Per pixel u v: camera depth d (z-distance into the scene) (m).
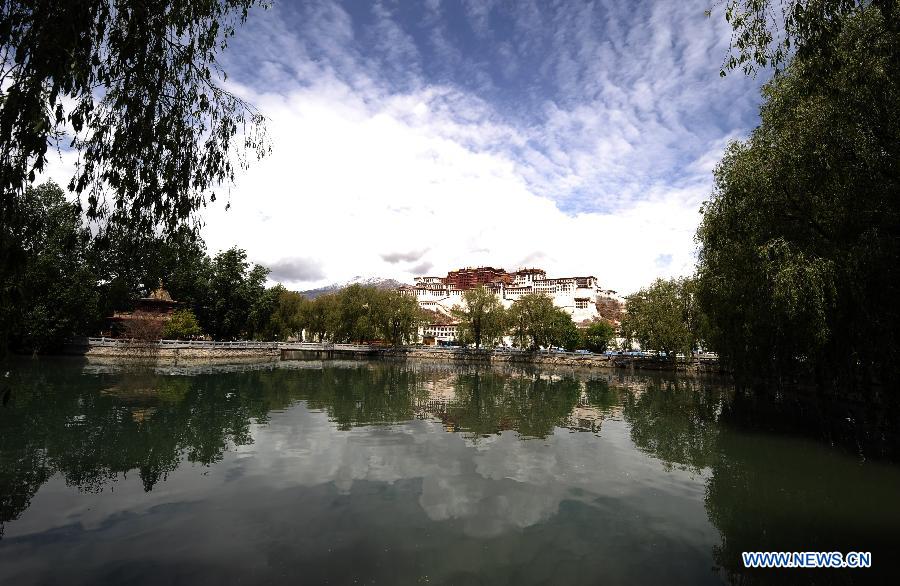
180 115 9.23
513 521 12.71
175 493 14.46
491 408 33.09
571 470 17.66
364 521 12.51
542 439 22.89
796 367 24.05
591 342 107.06
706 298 29.55
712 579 9.88
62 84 6.66
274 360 83.50
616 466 18.27
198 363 68.25
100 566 9.91
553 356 91.75
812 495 15.16
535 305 96.31
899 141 14.12
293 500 13.98
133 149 8.46
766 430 25.45
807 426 26.64
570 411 32.09
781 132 17.73
